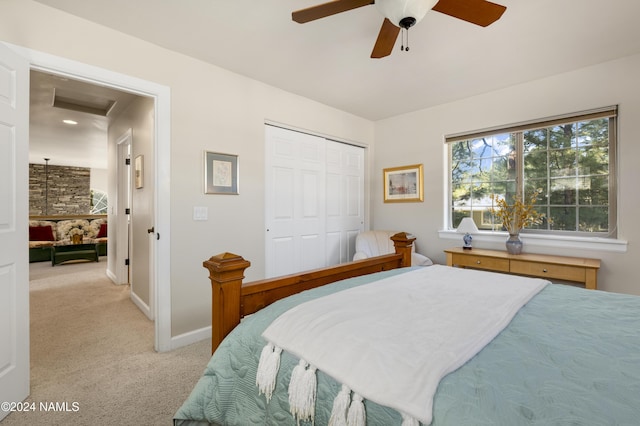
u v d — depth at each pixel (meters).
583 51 2.37
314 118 3.49
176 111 2.40
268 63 2.58
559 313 1.23
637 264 2.44
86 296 3.75
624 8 1.84
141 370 2.06
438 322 1.05
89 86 3.05
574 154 2.81
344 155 4.02
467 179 3.50
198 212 2.53
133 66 2.17
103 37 2.04
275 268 3.22
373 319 1.06
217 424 1.07
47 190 7.78
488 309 1.20
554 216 2.93
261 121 2.97
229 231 2.73
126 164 4.13
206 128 2.57
